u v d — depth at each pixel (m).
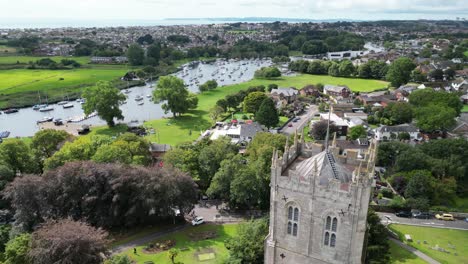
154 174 112.88
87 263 79.69
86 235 81.62
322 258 56.75
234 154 142.00
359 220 51.88
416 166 143.88
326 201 53.16
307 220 55.91
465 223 122.31
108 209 109.69
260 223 92.75
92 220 109.44
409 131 195.75
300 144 69.00
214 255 100.94
